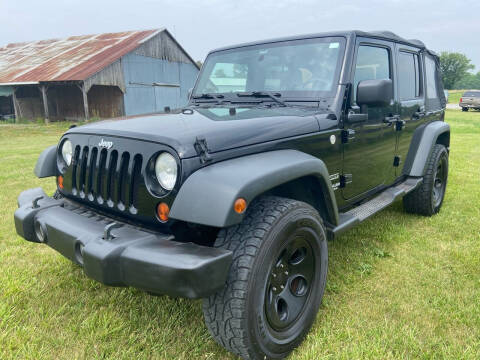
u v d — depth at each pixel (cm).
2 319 250
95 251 187
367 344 224
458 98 5419
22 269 319
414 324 244
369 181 334
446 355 215
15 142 1326
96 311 253
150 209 200
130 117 271
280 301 220
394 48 361
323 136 262
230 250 194
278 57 316
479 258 333
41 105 2430
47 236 230
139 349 223
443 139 476
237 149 209
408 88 400
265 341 201
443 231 405
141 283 180
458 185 595
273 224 200
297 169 212
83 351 220
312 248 231
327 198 247
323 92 285
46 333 238
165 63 2419
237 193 176
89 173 233
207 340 229
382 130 340
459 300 270
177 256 175
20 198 269
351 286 292
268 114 256
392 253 351
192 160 190
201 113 266
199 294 173
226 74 343
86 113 1995
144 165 200
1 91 2370
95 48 2389
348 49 290
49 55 2523
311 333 238
